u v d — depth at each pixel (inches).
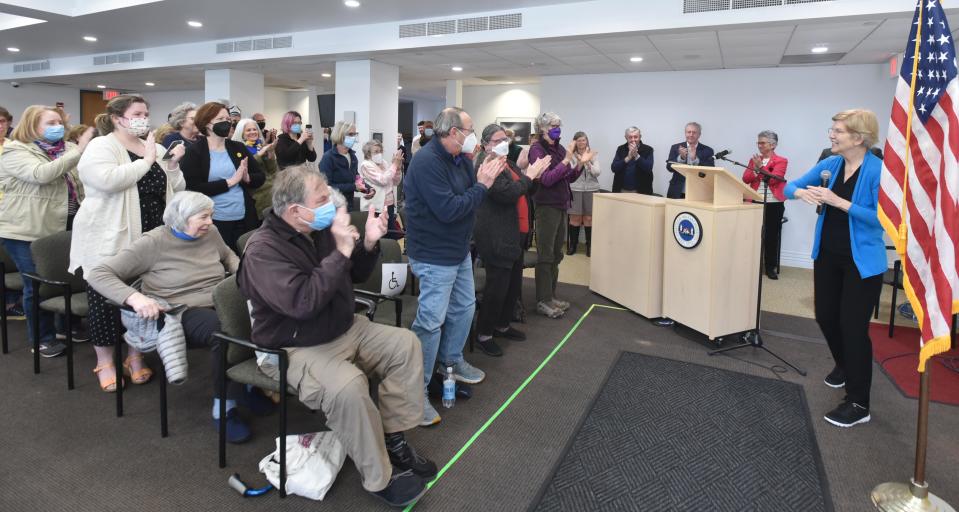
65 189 119.6
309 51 259.9
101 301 97.9
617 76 285.1
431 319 92.5
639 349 131.7
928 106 72.5
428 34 228.4
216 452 83.9
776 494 76.9
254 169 133.9
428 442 88.7
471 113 399.9
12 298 144.9
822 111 244.2
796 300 183.3
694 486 78.4
